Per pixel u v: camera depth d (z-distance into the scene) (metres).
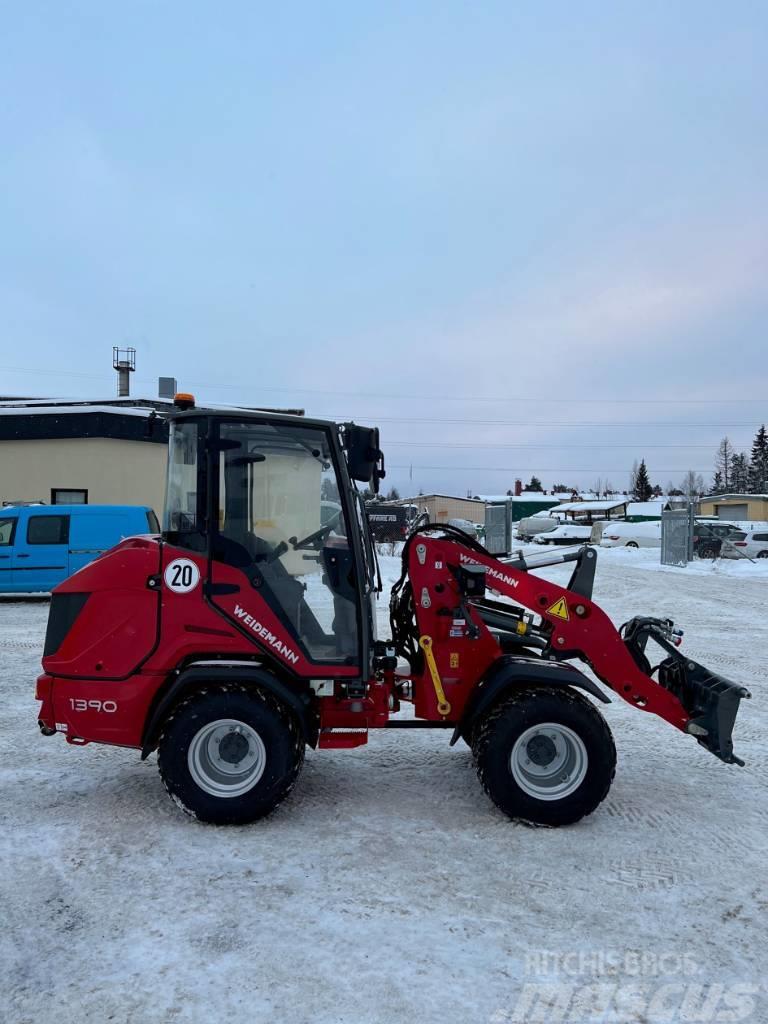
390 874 3.55
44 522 12.62
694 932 3.11
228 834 3.96
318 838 3.93
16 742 5.56
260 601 4.13
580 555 4.68
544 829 4.08
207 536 4.12
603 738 4.08
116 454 18.50
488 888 3.43
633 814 4.34
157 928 3.07
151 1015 2.55
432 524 4.82
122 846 3.81
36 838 3.91
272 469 4.21
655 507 53.09
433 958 2.89
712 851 3.86
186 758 3.97
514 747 4.07
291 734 4.04
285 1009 2.60
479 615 4.55
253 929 3.07
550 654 4.49
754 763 5.30
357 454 4.32
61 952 2.91
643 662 4.82
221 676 3.99
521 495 74.44
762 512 48.56
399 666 4.81
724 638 10.44
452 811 4.33
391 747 5.56
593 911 3.26
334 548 4.24
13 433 18.12
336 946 2.96
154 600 4.11
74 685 4.12
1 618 11.38
